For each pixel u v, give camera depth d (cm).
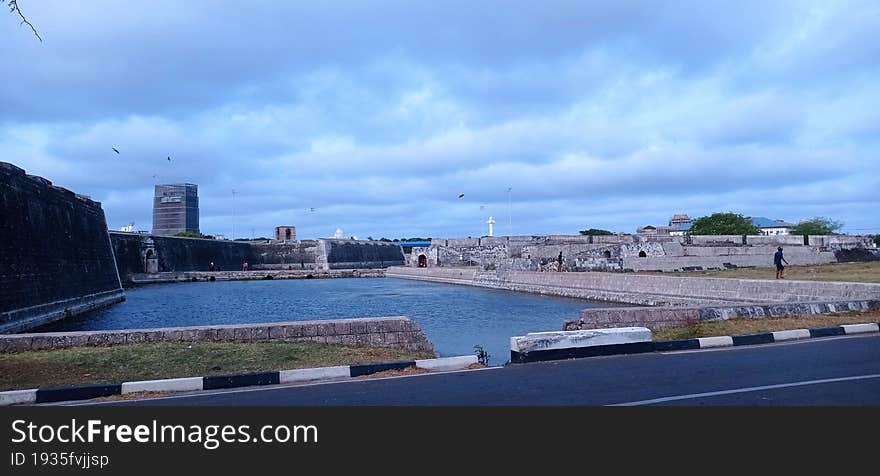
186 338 1223
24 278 2194
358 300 3838
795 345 1143
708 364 951
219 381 896
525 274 4356
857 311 1516
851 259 4703
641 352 1101
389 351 1195
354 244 8862
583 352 1066
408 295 4250
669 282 2895
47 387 866
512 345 1058
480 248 6506
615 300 3297
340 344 1259
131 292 4747
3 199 2034
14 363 1012
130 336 1198
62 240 2773
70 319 2708
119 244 5522
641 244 4709
